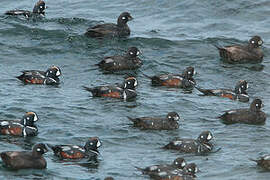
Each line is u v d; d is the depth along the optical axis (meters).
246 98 29.23
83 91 29.44
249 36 37.19
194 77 31.91
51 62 33.12
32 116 24.56
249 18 39.47
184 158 23.02
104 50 34.59
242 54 34.06
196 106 28.11
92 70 32.25
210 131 25.59
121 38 36.06
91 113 26.80
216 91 29.55
